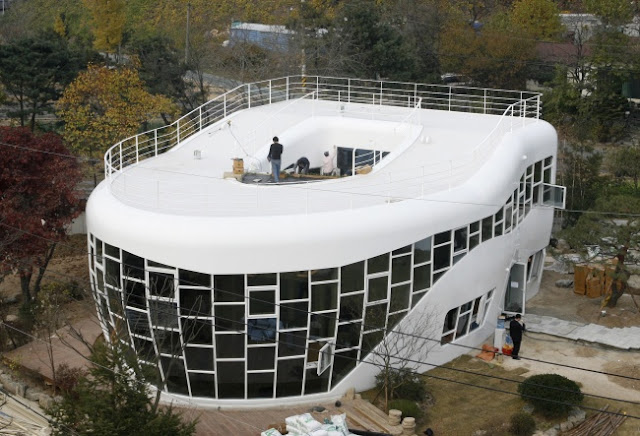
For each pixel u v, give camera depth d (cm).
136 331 3291
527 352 3797
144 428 2756
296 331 3209
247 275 3131
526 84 8156
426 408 3334
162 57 7138
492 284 3841
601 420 3231
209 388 3275
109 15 8406
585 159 5681
